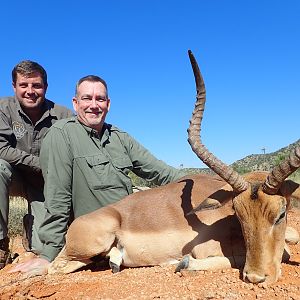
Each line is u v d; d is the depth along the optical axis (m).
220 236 1.40
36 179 1.92
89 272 1.55
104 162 1.70
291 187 1.26
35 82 1.85
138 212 1.54
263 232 1.18
